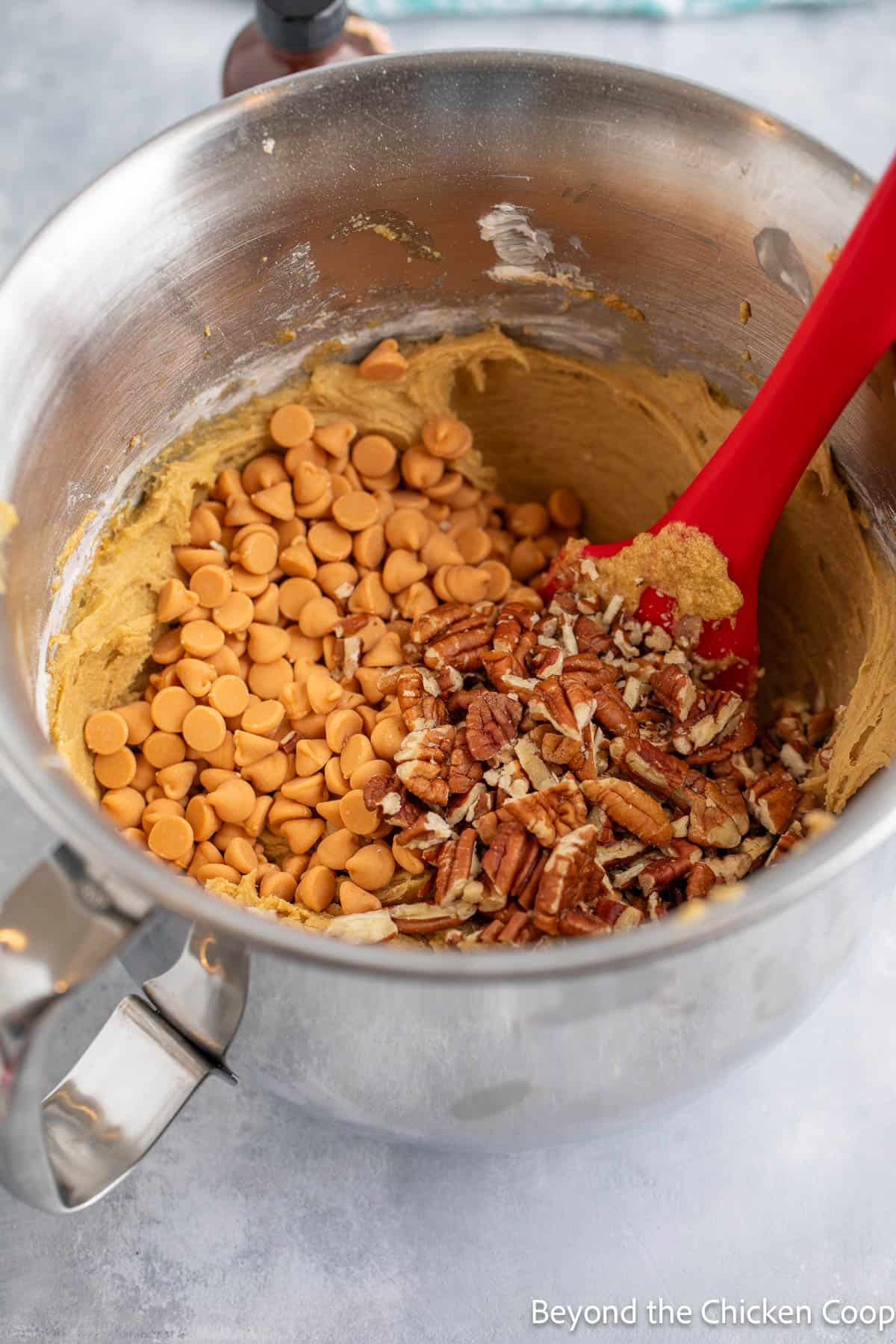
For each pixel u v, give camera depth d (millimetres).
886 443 409
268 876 426
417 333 470
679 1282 422
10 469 381
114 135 597
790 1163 437
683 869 411
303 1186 433
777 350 438
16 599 376
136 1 624
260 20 512
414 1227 428
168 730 437
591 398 481
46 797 330
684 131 417
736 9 622
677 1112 442
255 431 467
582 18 621
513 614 457
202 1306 418
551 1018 340
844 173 402
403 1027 344
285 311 446
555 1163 437
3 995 320
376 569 474
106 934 323
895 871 387
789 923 345
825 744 439
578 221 439
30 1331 414
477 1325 417
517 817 406
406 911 405
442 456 478
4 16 623
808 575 459
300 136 418
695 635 449
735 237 425
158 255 412
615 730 427
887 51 621
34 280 388
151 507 445
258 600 457
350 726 439
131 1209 428
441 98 420
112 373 414
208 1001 363
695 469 473
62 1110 374
